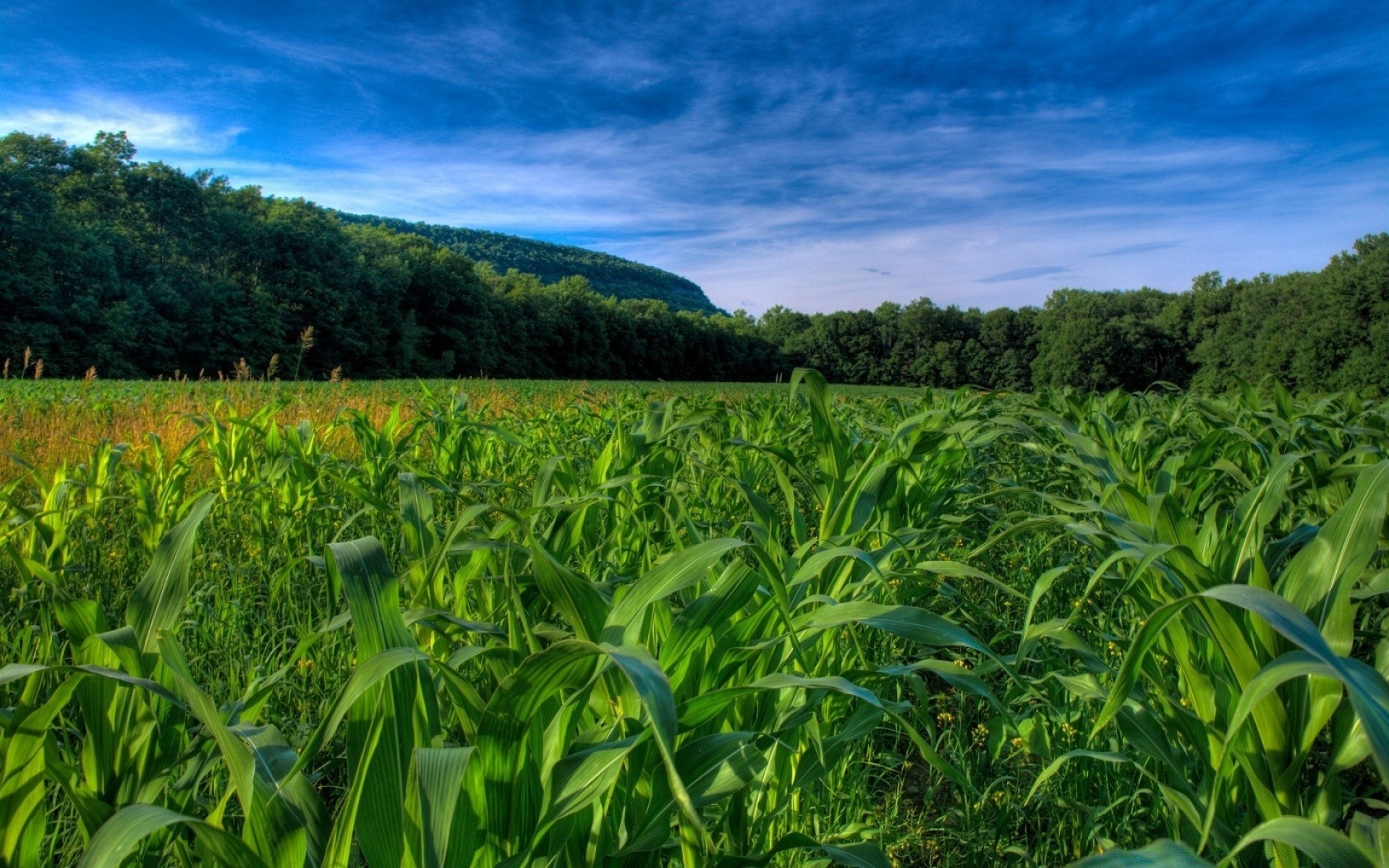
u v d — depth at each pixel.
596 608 1.41
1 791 1.27
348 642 2.68
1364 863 0.92
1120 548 2.03
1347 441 4.95
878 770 2.61
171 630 1.52
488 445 5.51
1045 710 2.55
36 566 1.54
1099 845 1.98
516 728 1.12
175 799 1.42
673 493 2.77
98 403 9.84
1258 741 1.55
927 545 2.86
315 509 3.84
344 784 2.29
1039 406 6.43
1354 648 2.97
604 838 1.27
